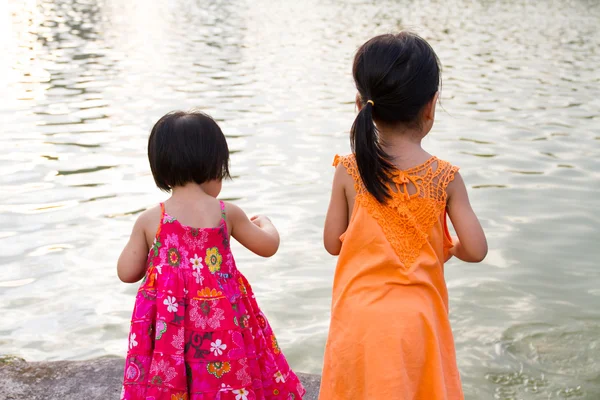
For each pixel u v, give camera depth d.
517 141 8.34
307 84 11.89
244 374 2.38
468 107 10.07
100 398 3.02
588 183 6.87
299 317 4.39
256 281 4.86
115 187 6.61
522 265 5.17
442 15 22.91
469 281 4.94
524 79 12.19
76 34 18.23
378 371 2.19
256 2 27.73
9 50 15.30
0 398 3.01
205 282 2.38
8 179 6.78
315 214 5.97
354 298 2.29
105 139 8.33
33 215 5.90
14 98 10.59
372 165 2.25
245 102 10.43
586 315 4.47
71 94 10.95
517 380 3.81
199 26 20.22
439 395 2.19
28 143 8.09
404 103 2.24
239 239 2.55
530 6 25.98
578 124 9.12
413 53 2.23
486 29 19.30
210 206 2.45
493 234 5.69
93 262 5.06
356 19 21.81
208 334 2.36
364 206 2.33
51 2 26.41
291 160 7.48
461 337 4.23
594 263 5.20
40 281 4.77
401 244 2.30
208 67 13.59
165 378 2.31
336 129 8.81
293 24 20.67
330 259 5.19
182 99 10.64
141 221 2.45
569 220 5.97
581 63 13.80
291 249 5.33
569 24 20.52
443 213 2.36
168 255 2.39
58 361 3.32
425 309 2.25
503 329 4.31
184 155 2.39
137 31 19.02
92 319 4.33
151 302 2.36
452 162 7.50
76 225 5.70
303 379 3.27
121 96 10.83
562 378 3.83
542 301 4.65
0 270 4.91
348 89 11.45
